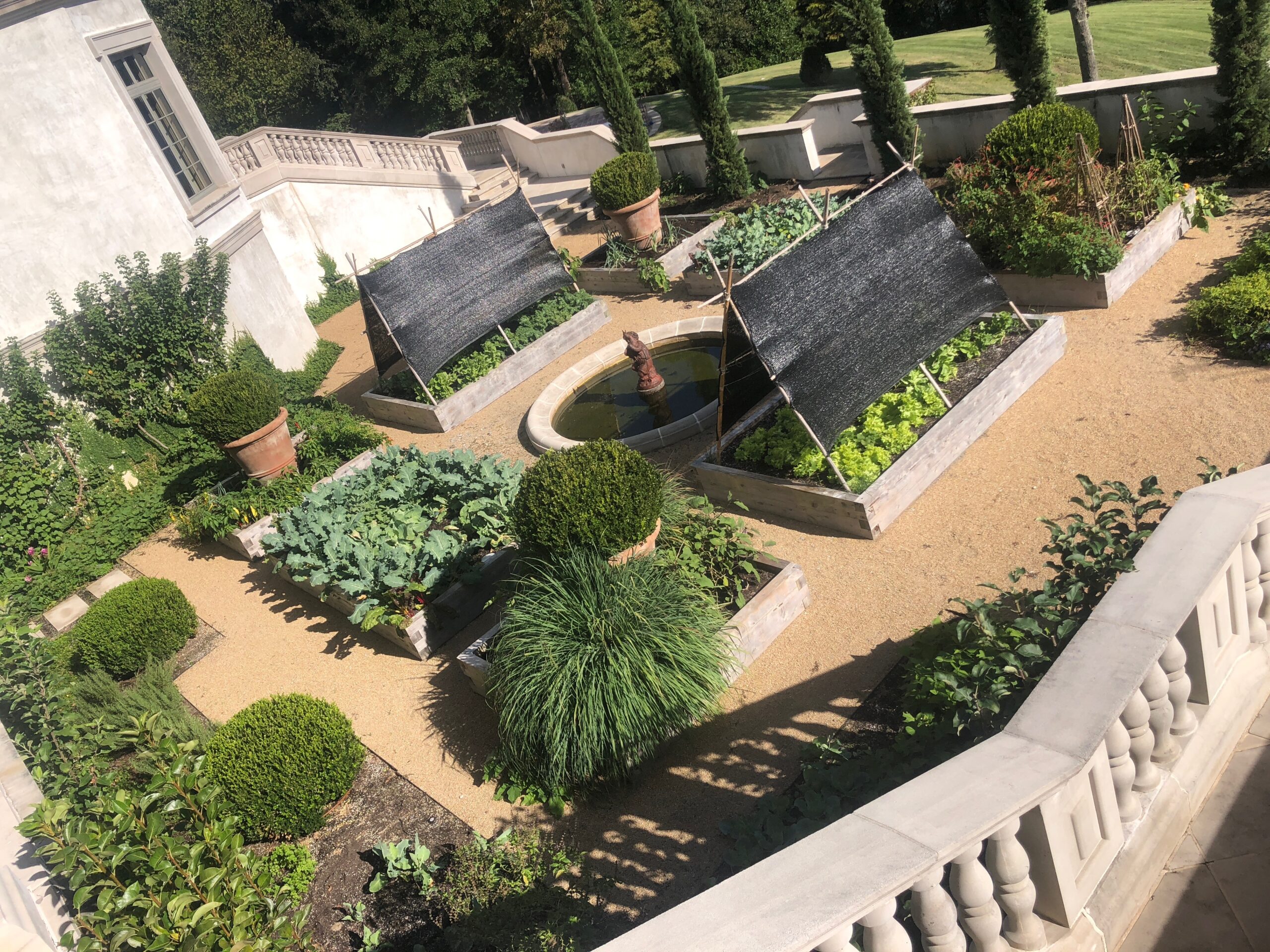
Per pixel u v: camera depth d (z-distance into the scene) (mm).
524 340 14719
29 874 5383
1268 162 12062
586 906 5613
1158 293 10727
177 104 16172
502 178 25812
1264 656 4258
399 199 23312
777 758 6551
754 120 25734
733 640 7438
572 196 22172
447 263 14109
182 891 5043
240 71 36906
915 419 9266
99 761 7848
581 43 18453
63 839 5191
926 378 9844
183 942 4750
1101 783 3422
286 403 15289
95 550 12789
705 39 38844
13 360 12914
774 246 14141
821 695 7016
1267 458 7797
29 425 13062
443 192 24344
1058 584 4727
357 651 9438
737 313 8492
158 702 8969
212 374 14734
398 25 38156
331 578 9164
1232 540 3766
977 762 3199
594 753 6477
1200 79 12594
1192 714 3900
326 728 7246
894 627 7473
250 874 5566
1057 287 11117
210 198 16453
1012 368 9656
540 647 6762
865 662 7191
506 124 26094
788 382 8617
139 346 14070
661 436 11055
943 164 16234
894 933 2945
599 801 6703
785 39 39656
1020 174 11844
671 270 15906
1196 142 12898
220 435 12109
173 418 14445
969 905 3172
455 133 27875
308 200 21469
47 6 13133
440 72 37969
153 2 35688
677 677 6617
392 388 14508
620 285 16312
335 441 13273
